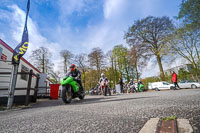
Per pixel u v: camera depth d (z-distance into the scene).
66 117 1.84
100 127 1.25
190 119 1.25
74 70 5.46
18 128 1.46
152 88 20.78
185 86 18.45
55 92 9.37
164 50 21.33
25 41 4.73
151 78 28.39
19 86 6.98
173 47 21.30
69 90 4.81
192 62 21.50
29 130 1.35
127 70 31.95
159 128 1.06
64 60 29.11
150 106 2.16
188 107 1.82
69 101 4.75
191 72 23.72
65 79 4.84
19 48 4.64
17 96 6.40
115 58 32.97
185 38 19.55
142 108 2.04
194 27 13.87
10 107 4.30
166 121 1.23
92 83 33.62
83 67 30.95
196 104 2.02
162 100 2.83
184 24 15.37
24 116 2.28
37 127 1.43
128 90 16.64
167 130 1.00
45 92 10.47
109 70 33.12
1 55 5.54
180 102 2.35
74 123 1.47
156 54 23.16
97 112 2.05
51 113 2.31
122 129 1.15
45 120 1.75
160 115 1.50
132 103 2.76
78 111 2.30
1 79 5.48
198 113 1.44
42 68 24.12
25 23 4.84
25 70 7.94
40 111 2.79
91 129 1.22
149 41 24.44
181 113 1.51
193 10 12.45
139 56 24.52
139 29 24.72
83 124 1.40
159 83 20.09
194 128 1.01
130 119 1.45
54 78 25.30
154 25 23.33
